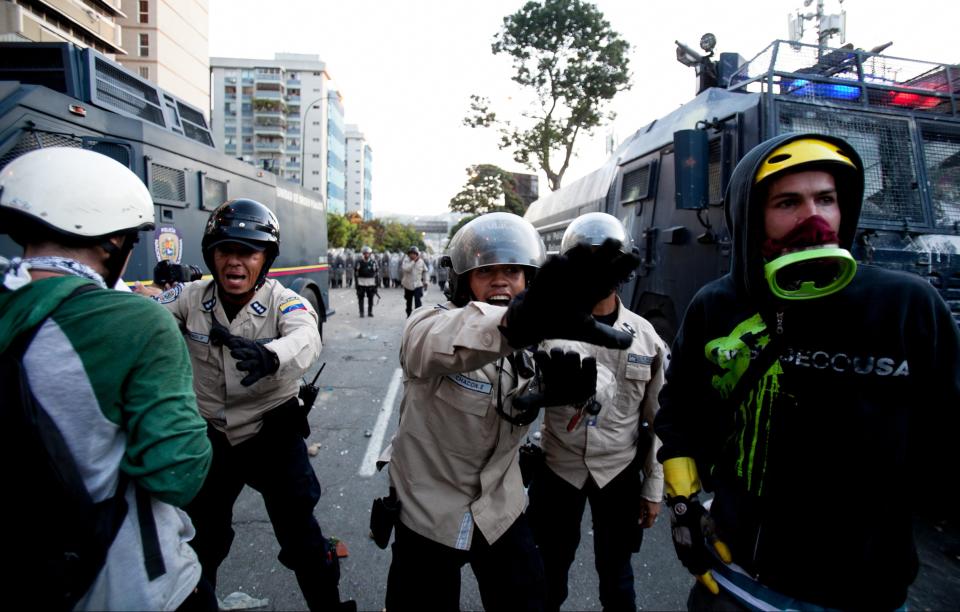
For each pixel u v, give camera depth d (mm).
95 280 1182
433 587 1637
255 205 2174
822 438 1199
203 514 2121
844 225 1317
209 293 2191
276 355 1830
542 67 25312
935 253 3670
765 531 1281
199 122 6332
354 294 21656
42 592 1005
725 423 1390
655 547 3131
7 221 1141
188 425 1153
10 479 976
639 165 5789
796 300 1195
